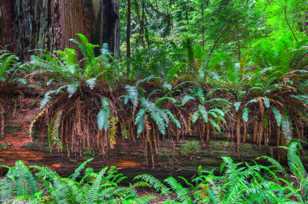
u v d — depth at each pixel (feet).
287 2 17.37
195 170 13.06
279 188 10.47
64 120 12.50
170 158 12.96
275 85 12.96
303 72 13.44
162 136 12.86
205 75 14.19
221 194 10.07
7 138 12.48
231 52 21.93
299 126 13.35
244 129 13.23
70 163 12.64
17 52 18.97
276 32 18.58
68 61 13.92
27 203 9.74
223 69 15.53
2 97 13.01
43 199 9.51
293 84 13.55
